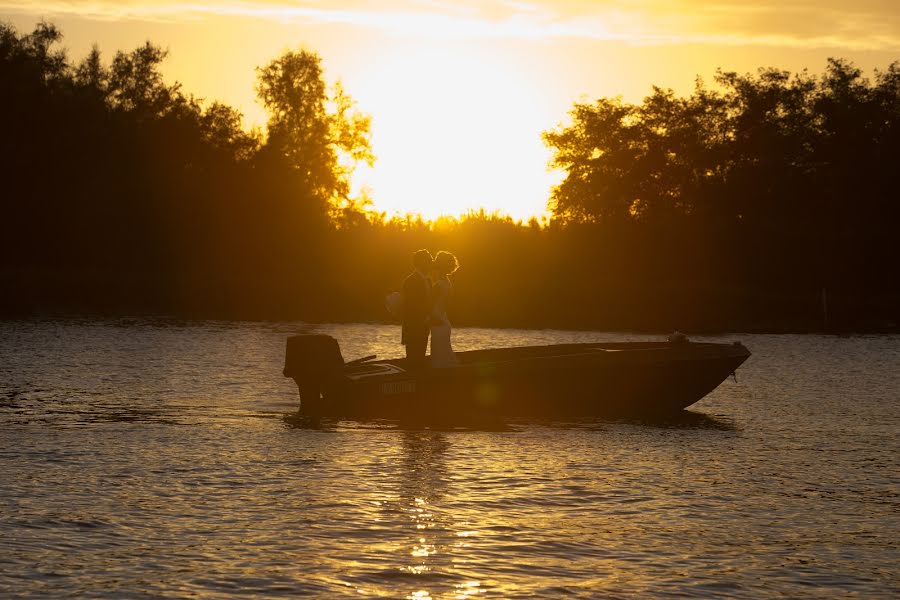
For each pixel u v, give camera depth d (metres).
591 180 136.38
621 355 27.91
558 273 106.00
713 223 114.31
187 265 110.44
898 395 32.72
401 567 13.34
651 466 20.28
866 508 16.86
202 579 12.75
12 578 12.68
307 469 19.39
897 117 130.62
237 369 37.91
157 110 128.62
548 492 17.73
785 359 47.09
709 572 13.38
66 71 129.75
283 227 110.75
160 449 21.30
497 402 27.22
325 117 146.62
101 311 79.75
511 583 12.82
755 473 19.67
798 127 133.25
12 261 110.31
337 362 26.88
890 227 120.19
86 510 15.87
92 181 111.31
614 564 13.66
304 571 13.11
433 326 27.80
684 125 134.88
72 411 26.56
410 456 21.02
